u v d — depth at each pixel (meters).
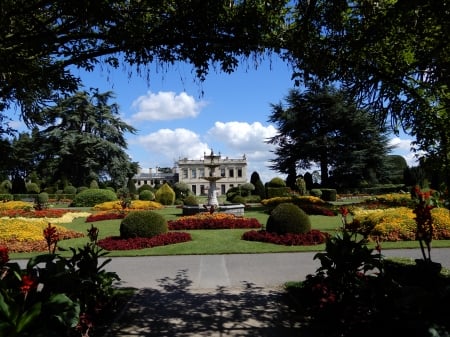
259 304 5.48
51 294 3.66
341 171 39.09
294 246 10.34
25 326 2.90
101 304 4.71
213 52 3.99
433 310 3.08
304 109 37.72
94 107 44.56
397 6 3.71
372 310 3.81
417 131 4.80
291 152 39.06
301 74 4.52
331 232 12.72
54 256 4.27
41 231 11.92
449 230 10.88
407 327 3.07
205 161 89.00
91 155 44.28
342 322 3.98
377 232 11.07
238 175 89.31
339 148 38.03
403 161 46.19
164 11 3.92
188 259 8.97
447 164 4.90
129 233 11.34
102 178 45.72
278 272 7.54
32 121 5.82
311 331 4.37
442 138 4.79
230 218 15.71
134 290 6.36
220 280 6.99
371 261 4.55
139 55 4.03
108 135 44.72
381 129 5.14
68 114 43.56
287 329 4.46
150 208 26.86
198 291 6.27
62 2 3.45
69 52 3.93
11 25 3.96
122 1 3.68
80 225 16.84
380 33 4.13
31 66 4.26
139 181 95.25
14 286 3.61
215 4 3.68
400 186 36.28
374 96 4.67
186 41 3.90
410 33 4.20
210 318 4.91
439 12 3.71
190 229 14.63
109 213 21.02
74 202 30.58
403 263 6.33
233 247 10.26
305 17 4.07
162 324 4.72
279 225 11.45
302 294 5.64
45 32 3.69
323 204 23.45
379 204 21.14
